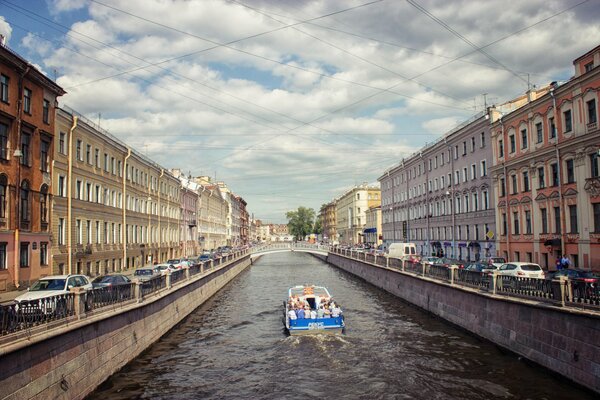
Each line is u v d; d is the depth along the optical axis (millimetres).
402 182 69312
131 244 42094
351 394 13508
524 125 34031
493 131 38938
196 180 99312
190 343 19844
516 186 35500
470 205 44562
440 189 52688
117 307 15602
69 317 12141
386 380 14531
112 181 37875
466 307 20328
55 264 27750
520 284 15781
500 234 38031
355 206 115188
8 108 23359
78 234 31266
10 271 23234
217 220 97438
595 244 26375
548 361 13836
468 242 44406
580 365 12305
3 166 22922
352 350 18109
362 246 92500
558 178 29703
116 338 15109
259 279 49562
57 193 28406
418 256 44031
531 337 14852
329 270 62188
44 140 27000
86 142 32688
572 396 12047
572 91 28125
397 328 21875
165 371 15797
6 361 9094
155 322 19703
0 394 8859
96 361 13461
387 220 78688
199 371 15836
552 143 30438
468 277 20438
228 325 23891
